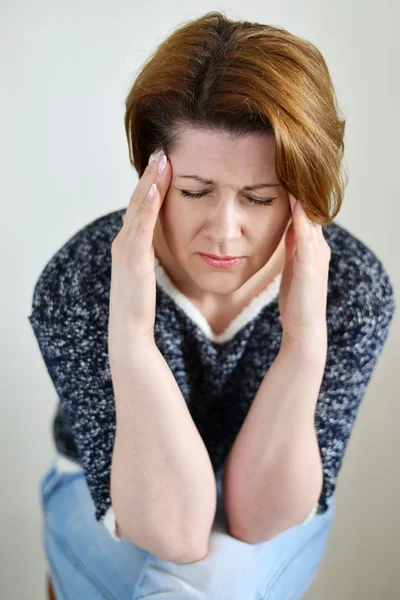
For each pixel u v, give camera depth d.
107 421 1.07
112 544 1.16
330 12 1.45
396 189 1.52
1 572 1.57
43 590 1.57
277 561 1.12
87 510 1.21
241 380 1.13
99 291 1.05
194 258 0.93
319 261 0.96
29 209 1.54
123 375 0.98
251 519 1.07
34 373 1.59
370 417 1.59
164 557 1.05
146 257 0.94
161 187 0.90
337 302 1.06
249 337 1.09
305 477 1.04
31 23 1.45
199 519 1.03
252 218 0.90
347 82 1.48
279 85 0.81
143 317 0.97
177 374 1.08
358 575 1.52
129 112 0.91
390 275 1.56
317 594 1.52
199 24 0.88
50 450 1.60
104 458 1.08
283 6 1.45
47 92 1.48
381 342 1.10
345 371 1.07
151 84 0.87
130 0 1.44
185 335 1.08
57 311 1.06
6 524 1.58
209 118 0.83
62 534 1.22
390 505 1.56
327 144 0.85
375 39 1.45
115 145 1.51
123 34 1.46
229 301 1.06
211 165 0.85
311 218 0.90
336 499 1.57
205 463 1.03
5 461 1.59
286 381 1.01
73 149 1.51
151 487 1.01
